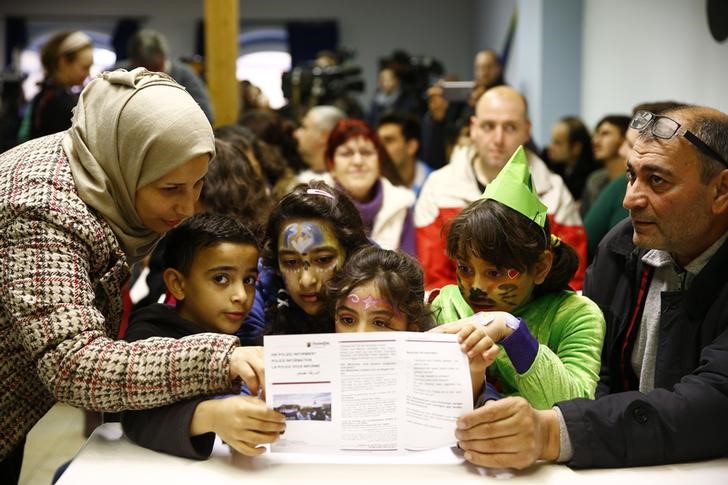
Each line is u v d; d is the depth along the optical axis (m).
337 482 1.30
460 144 4.39
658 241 1.58
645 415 1.37
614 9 5.48
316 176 3.73
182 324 1.69
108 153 1.49
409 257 1.65
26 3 12.29
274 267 1.85
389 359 1.32
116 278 1.51
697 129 1.51
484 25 10.57
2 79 7.08
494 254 1.58
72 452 3.01
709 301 1.59
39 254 1.38
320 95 6.17
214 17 4.55
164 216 1.55
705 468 1.38
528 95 6.91
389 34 12.32
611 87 5.57
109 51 12.50
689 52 4.17
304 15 12.41
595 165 5.16
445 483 1.30
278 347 1.30
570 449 1.36
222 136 3.22
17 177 1.45
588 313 1.71
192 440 1.40
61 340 1.35
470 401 1.31
